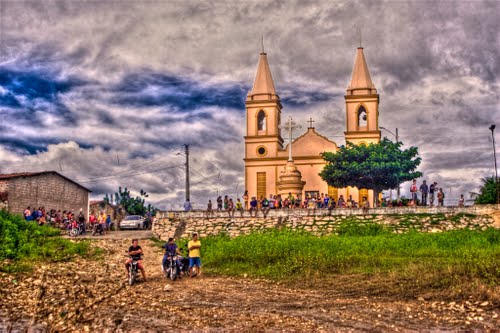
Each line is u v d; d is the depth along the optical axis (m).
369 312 16.53
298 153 56.88
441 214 38.00
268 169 56.91
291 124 49.44
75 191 53.91
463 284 18.98
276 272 23.38
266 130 57.59
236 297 18.91
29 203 47.75
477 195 50.78
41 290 19.95
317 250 26.19
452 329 14.81
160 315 16.44
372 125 55.66
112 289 20.50
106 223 44.28
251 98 58.31
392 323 15.39
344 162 48.91
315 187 55.94
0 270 23.34
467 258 23.34
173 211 41.03
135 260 21.97
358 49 57.94
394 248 28.36
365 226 36.84
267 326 15.20
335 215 39.22
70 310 17.25
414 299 17.92
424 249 27.80
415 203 43.75
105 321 15.93
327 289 20.03
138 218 48.31
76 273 23.64
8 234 30.02
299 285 20.98
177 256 23.36
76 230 40.38
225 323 15.54
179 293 19.64
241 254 26.62
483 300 17.41
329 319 15.85
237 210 40.59
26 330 15.45
